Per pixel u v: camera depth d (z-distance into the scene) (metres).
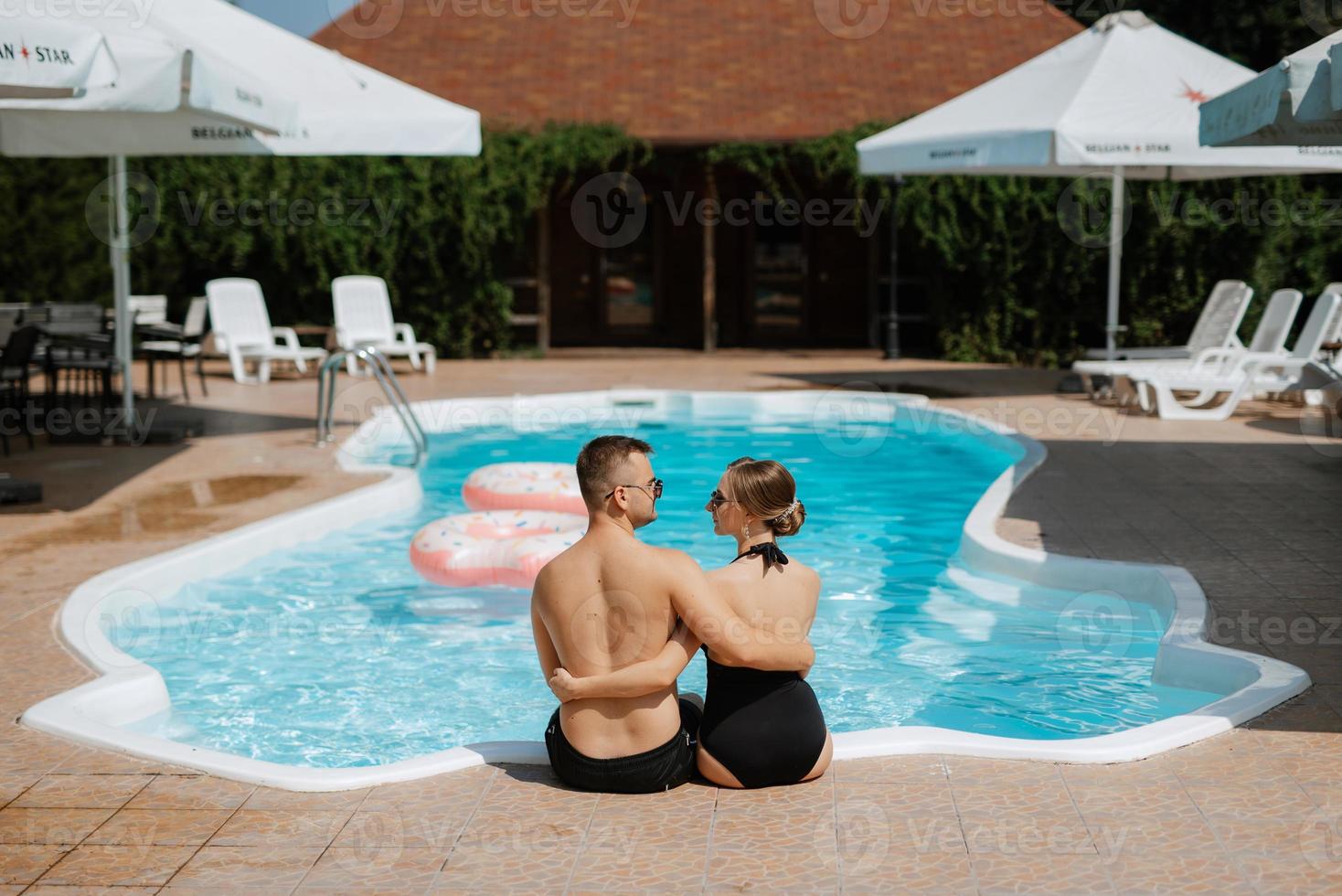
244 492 8.51
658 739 3.60
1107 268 17.25
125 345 10.85
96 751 3.97
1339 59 6.09
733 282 20.80
